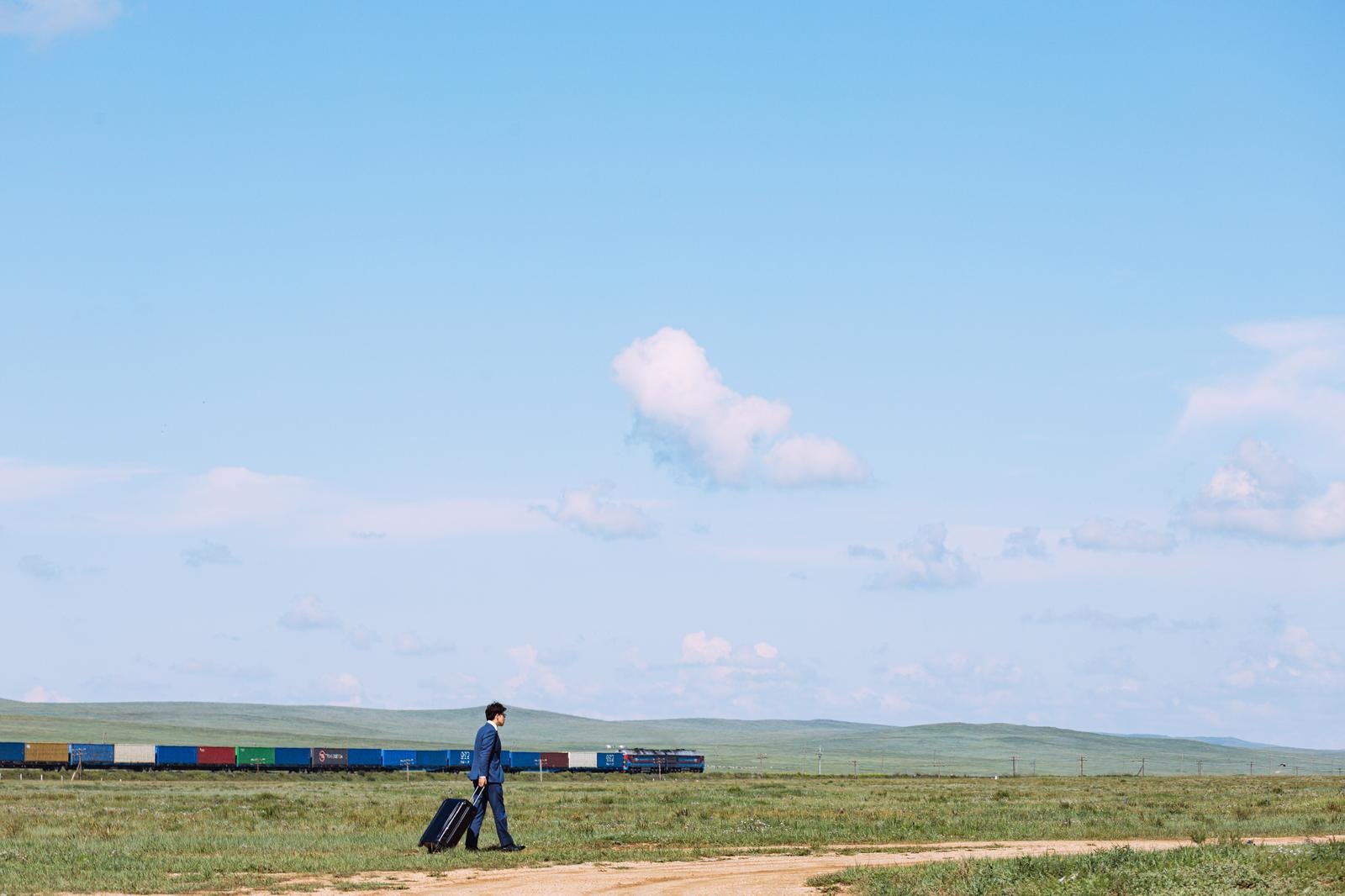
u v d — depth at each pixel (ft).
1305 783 392.88
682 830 145.69
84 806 212.02
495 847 112.37
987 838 140.87
